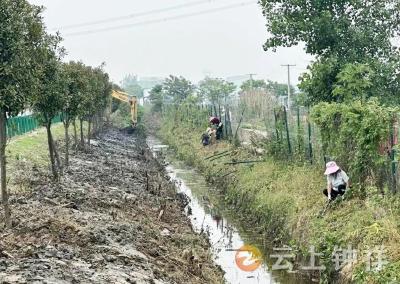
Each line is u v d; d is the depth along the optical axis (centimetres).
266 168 2314
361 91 2028
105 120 5578
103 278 973
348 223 1390
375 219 1334
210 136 3684
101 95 3844
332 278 1314
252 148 2820
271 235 1808
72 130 4588
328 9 2305
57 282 905
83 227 1310
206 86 7606
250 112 3581
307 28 2255
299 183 1919
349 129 1606
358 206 1474
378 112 1502
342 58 2267
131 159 3381
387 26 2333
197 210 2303
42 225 1252
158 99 8406
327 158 1842
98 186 2059
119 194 1962
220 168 2911
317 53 2347
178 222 1828
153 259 1233
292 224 1669
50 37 1803
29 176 2022
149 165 3281
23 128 3641
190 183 2970
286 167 2191
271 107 3406
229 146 3250
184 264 1305
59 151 2972
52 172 2059
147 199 2034
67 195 1719
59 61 1864
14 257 1033
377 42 2314
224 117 3828
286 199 1845
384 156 1458
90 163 2742
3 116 1277
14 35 1184
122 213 1636
